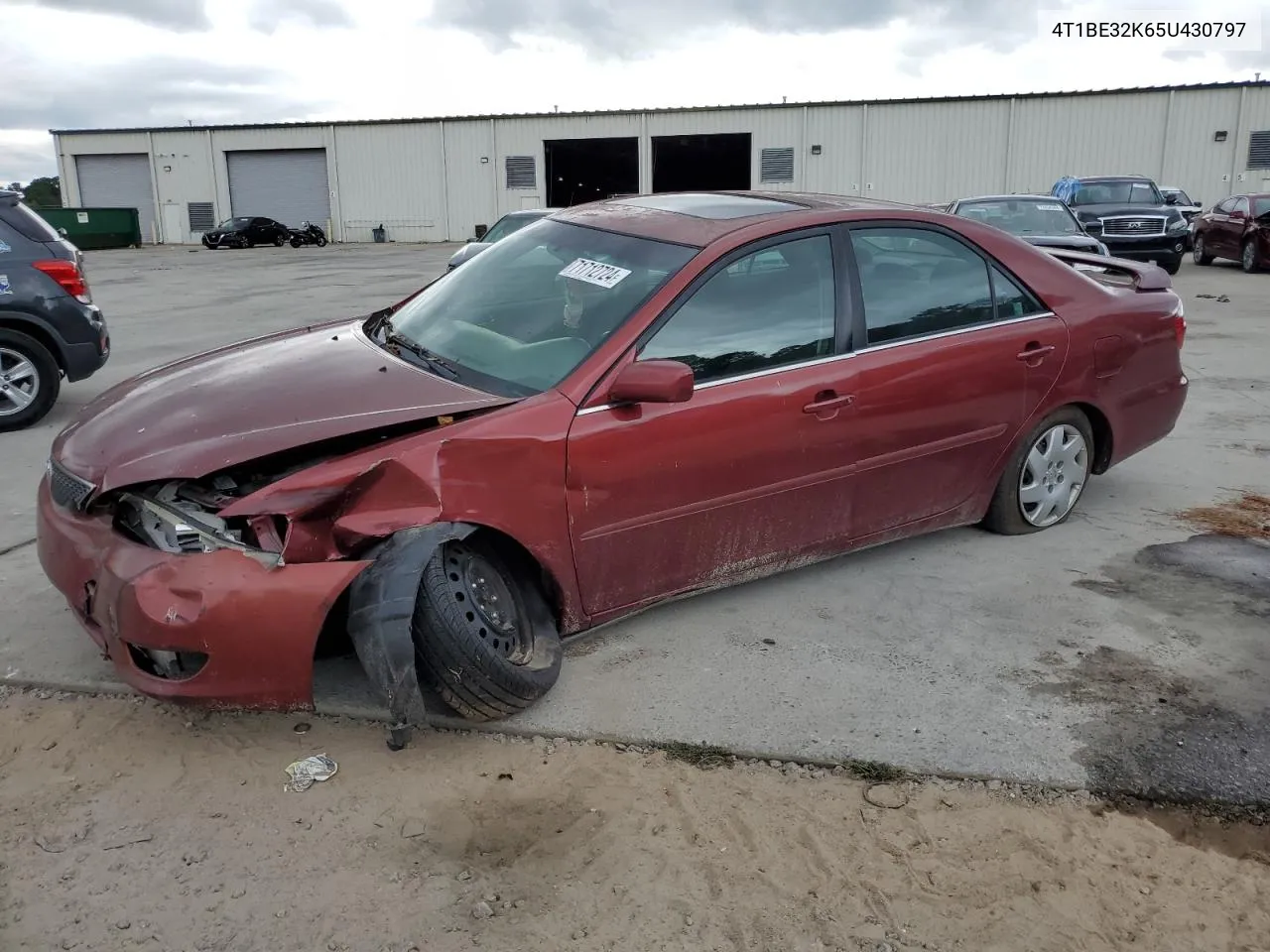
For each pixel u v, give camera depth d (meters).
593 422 3.36
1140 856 2.74
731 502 3.72
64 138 47.53
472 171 43.72
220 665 2.85
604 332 3.53
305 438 3.01
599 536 3.45
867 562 4.60
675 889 2.60
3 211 7.34
